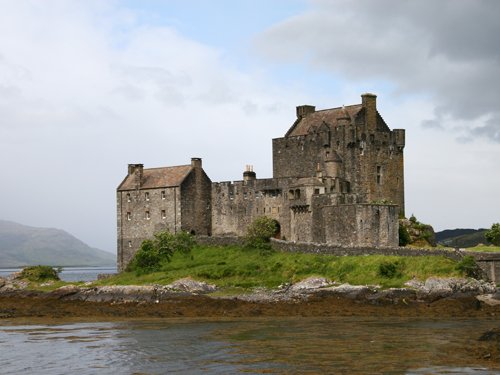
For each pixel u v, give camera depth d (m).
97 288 141.00
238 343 90.69
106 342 94.75
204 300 126.12
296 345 87.94
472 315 110.62
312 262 136.88
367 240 145.38
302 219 156.50
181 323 111.31
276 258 144.88
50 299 139.38
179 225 168.62
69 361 83.00
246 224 167.38
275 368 75.88
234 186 169.62
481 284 118.25
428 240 158.50
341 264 132.12
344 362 77.62
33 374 77.12
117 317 120.88
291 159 168.88
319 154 163.75
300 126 172.50
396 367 74.88
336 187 157.38
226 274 141.00
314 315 115.12
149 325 110.00
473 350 82.00
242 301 123.69
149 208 173.38
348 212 147.12
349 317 112.00
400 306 115.38
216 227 172.75
